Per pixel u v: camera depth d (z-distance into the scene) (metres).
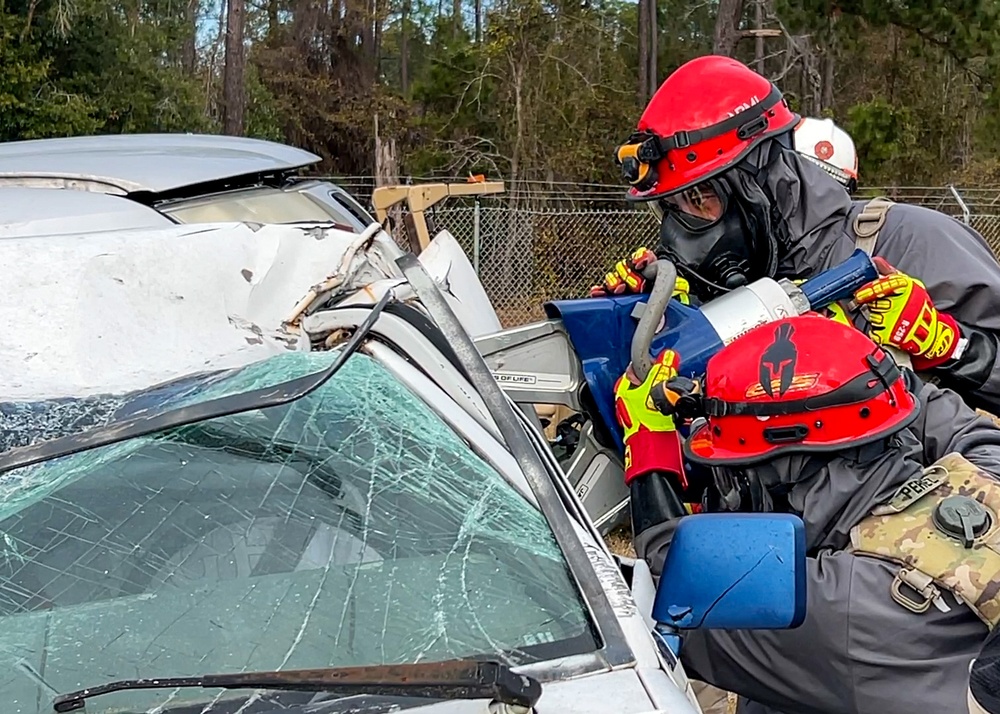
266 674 1.23
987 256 2.80
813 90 22.05
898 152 19.17
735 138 2.53
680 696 1.33
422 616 1.42
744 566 1.59
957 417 2.18
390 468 1.55
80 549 1.44
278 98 26.75
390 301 1.76
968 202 14.10
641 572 1.78
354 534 1.50
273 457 1.54
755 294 2.45
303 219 3.76
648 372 2.33
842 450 1.88
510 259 10.49
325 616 1.42
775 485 1.95
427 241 5.40
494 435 1.68
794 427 1.89
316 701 1.29
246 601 1.42
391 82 35.91
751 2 21.78
